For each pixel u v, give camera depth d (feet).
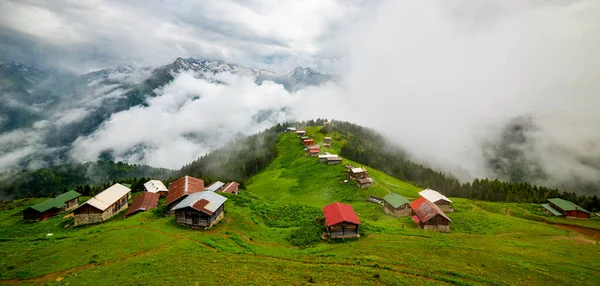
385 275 114.93
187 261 125.18
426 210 228.84
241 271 116.78
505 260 136.15
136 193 368.27
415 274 117.50
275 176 510.99
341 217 176.45
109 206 259.39
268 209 234.58
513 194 432.66
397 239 164.35
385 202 293.23
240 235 173.88
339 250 148.15
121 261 128.06
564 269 130.82
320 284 106.83
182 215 184.24
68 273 118.11
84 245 145.48
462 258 135.74
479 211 295.28
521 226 232.73
